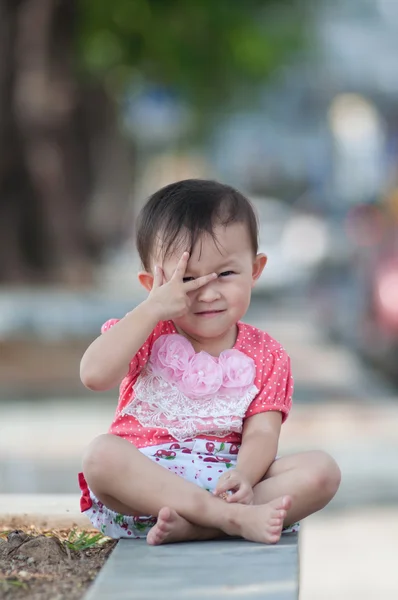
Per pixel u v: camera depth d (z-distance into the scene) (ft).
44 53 98.99
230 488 18.80
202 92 131.03
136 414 20.30
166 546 18.84
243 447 19.80
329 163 184.55
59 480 38.75
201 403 20.13
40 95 99.14
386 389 60.54
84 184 112.98
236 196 20.44
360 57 148.97
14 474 39.78
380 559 31.81
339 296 82.94
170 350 20.22
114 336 19.53
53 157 102.99
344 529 34.68
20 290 105.29
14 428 49.80
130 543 19.19
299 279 129.08
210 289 19.97
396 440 46.47
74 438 47.19
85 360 19.57
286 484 19.47
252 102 148.87
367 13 149.69
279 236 139.64
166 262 20.10
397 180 88.84
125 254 163.94
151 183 207.51
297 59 134.82
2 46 98.07
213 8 112.37
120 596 16.02
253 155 202.39
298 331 88.48
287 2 117.50
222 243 19.90
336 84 154.40
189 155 203.10
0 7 97.91
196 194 20.17
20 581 17.67
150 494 19.02
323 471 19.58
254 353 20.65
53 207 105.70
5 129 99.60
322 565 31.30
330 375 65.77
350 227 85.81
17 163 102.32
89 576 18.06
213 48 118.01
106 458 19.22
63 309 91.35
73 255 109.70
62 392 60.75
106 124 117.80
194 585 16.52
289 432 48.14
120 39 112.27
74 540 20.88
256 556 18.01
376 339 63.05
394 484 39.55
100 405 56.49
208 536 19.19
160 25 112.06
